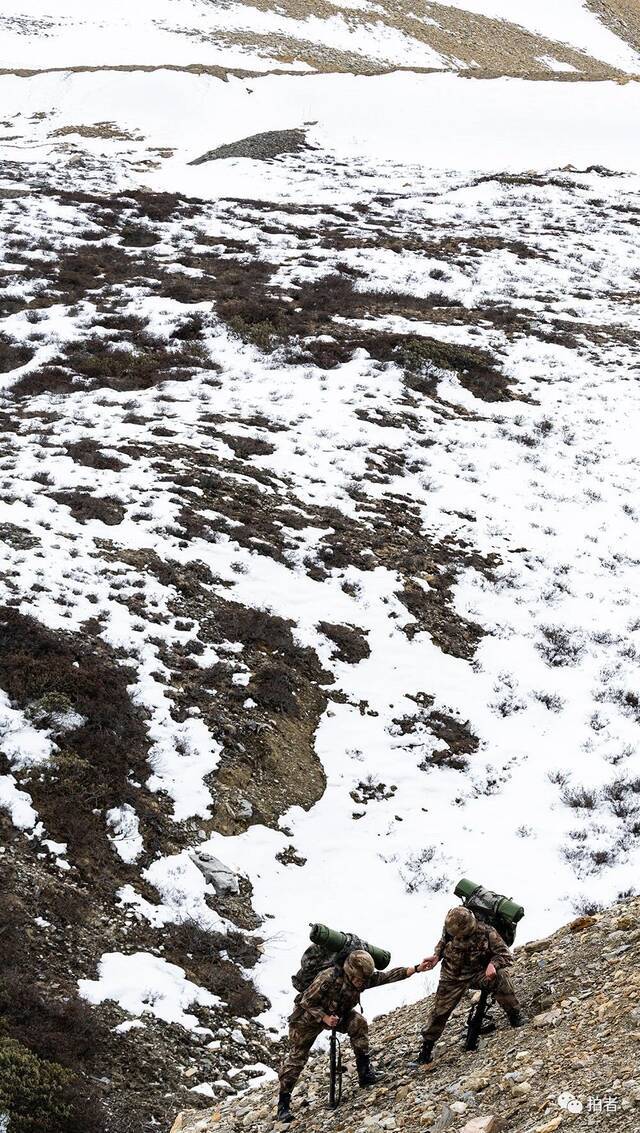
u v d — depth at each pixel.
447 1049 7.90
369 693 18.02
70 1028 10.05
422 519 24.03
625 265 46.62
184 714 15.45
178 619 17.56
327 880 13.89
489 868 14.54
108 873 12.50
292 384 30.02
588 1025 7.01
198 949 12.05
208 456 24.12
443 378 31.89
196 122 73.31
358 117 73.19
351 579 20.78
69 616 16.56
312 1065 9.50
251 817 14.37
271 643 17.95
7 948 10.66
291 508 22.77
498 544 23.75
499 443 28.69
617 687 19.23
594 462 28.45
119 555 18.91
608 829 15.44
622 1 133.25
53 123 72.50
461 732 17.75
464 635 20.42
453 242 47.34
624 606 21.88
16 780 13.12
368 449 26.53
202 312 34.41
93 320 33.22
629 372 34.84
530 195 56.84
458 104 74.31
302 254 43.00
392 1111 7.10
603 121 72.12
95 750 14.02
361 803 15.57
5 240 40.53
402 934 13.10
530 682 19.31
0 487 20.77
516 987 8.42
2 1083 8.78
